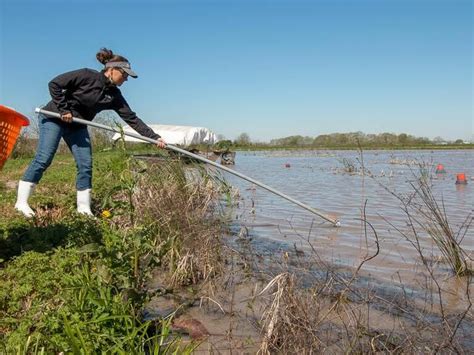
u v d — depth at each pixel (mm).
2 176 13375
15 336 3160
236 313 4141
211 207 8047
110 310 3346
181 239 5609
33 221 6023
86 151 6531
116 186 4066
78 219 6148
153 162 8805
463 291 4523
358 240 6520
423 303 4215
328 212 8828
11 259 4633
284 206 9602
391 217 8188
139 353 3023
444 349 3244
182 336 3730
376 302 4180
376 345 3350
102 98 6223
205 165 9445
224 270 5230
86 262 4203
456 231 6996
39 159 6180
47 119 6152
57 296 3684
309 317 3580
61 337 3109
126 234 4180
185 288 4789
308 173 19391
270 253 5793
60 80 5941
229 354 3430
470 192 11703
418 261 5484
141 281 4129
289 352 3311
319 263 5277
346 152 48219
